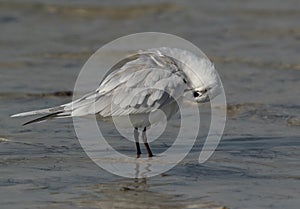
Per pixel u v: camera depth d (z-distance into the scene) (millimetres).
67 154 11992
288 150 12359
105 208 9484
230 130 13711
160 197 9945
